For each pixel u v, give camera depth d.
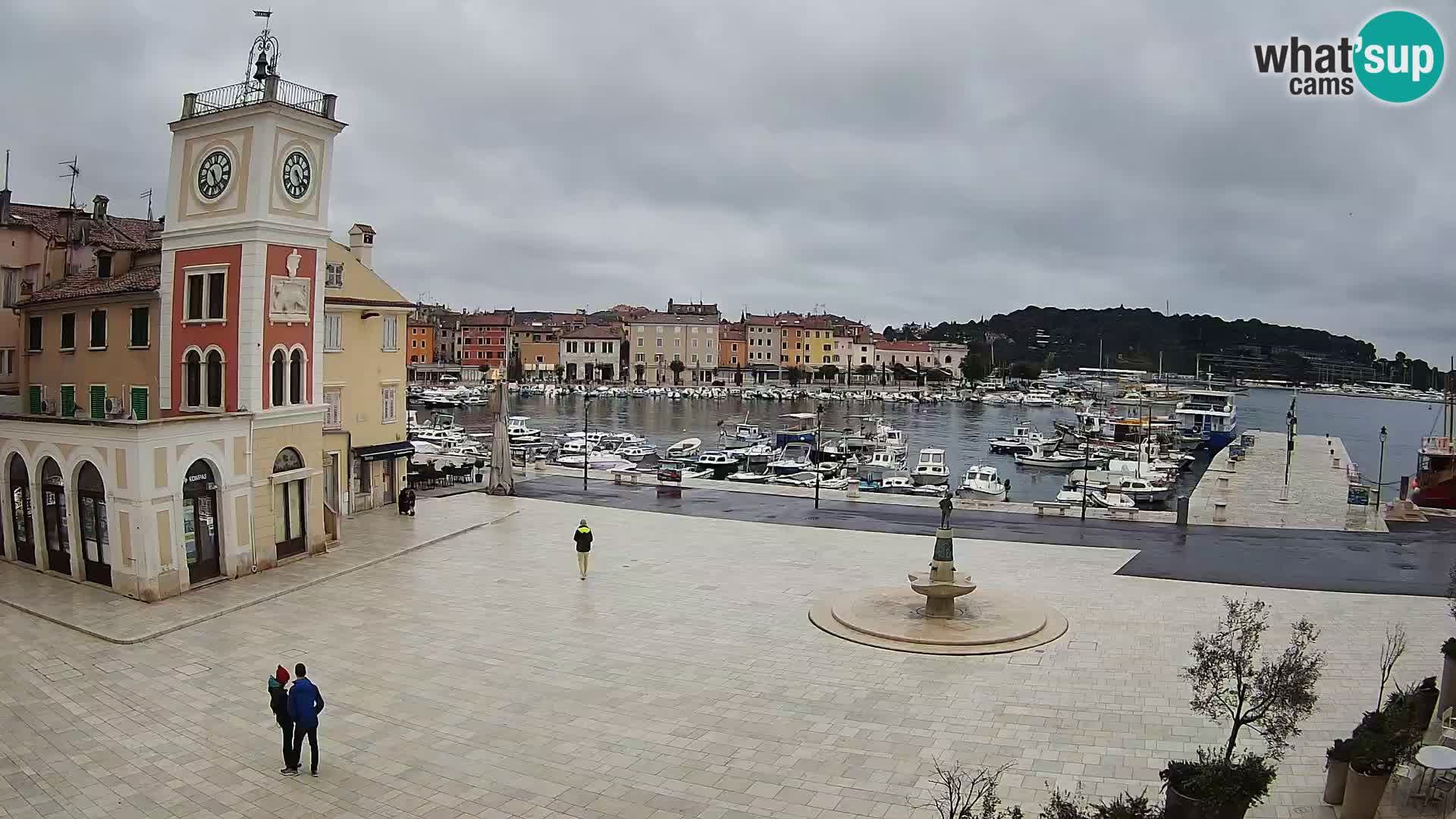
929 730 21.23
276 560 36.38
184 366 37.16
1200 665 17.70
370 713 22.47
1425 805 16.72
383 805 18.05
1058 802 15.62
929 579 29.31
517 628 29.11
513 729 21.53
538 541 42.53
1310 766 19.20
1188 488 81.06
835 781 18.81
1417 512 47.94
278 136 35.59
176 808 18.06
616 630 28.83
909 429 149.12
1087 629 28.69
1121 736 20.81
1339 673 24.61
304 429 37.62
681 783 18.83
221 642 27.64
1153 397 170.62
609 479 63.62
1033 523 47.38
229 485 34.16
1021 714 22.14
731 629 28.98
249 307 35.03
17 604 30.70
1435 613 30.50
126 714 22.53
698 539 43.19
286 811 17.86
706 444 121.19
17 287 46.22
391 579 35.34
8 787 18.94
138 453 30.67
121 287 40.28
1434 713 20.30
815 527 46.41
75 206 50.88
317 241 37.91
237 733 21.48
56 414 43.50
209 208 36.38
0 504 35.84
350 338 47.75
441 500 53.78
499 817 17.55
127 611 30.05
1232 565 37.47
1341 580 34.97
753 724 21.67
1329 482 66.38
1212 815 15.38
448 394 175.50
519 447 106.50
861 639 27.58
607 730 21.42
